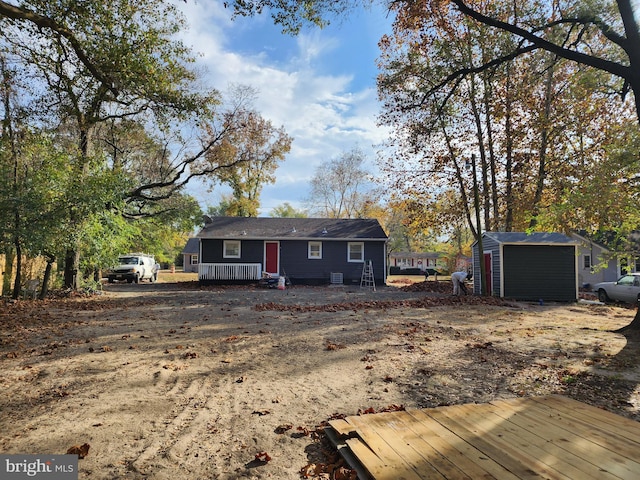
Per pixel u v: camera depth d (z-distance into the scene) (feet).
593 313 39.17
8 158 36.86
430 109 41.91
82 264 50.65
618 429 10.58
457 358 19.95
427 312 37.76
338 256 77.82
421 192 66.44
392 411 12.64
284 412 12.98
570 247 52.11
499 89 55.47
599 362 19.27
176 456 9.98
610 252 32.73
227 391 15.05
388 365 18.62
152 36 27.76
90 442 10.69
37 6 24.59
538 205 58.75
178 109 32.04
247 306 41.16
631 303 49.62
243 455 10.09
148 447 10.44
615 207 27.09
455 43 43.01
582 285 77.10
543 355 20.66
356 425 10.97
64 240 39.58
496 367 18.33
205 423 12.07
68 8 25.21
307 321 31.55
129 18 27.37
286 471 9.31
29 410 12.95
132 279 77.92
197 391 15.02
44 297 43.73
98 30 26.40
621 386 15.69
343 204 157.89
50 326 27.99
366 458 8.92
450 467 8.44
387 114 54.65
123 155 70.13
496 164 67.51
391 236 187.52
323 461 9.77
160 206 76.07
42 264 49.26
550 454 9.05
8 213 35.60
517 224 65.16
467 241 121.19
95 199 40.65
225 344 23.04
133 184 56.65
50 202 37.32
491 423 11.05
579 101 48.78
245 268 74.18
